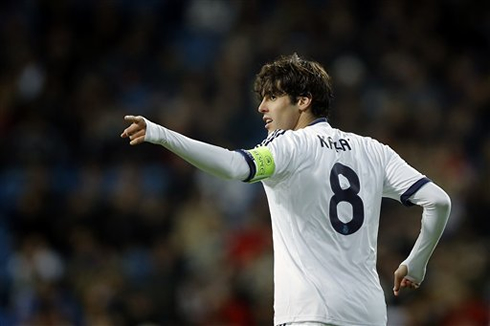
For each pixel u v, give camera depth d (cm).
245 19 5897
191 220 4638
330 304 1773
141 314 4072
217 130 5162
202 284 4231
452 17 6100
